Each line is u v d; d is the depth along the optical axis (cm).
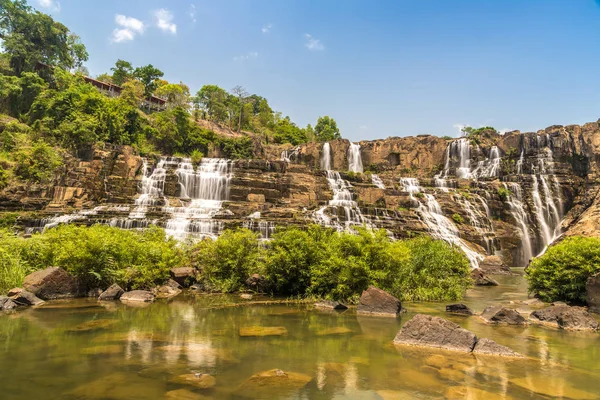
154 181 3338
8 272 1153
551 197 3941
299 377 530
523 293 1569
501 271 2502
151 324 856
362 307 1054
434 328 723
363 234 1256
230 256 1449
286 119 8400
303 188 3619
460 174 4706
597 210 3494
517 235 3653
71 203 2847
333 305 1102
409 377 538
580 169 4075
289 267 1312
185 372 542
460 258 1505
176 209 2841
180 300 1221
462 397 466
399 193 3672
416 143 5119
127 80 6688
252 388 487
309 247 1324
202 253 1503
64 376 520
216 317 957
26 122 4072
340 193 3594
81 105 3894
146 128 4784
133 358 603
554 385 512
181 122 5206
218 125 6931
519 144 4441
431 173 4956
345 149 5234
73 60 6225
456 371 568
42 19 5138
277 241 1380
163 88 6844
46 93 4038
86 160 3338
